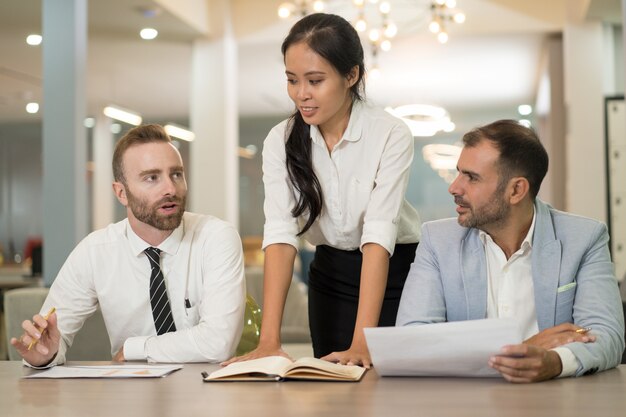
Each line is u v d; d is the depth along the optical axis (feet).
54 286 7.93
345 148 7.75
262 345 6.88
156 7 25.09
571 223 6.84
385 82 38.47
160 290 7.68
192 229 7.84
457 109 46.37
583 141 27.22
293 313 15.99
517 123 6.73
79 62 19.69
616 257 25.23
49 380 5.87
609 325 6.31
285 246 7.55
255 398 4.97
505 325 5.39
